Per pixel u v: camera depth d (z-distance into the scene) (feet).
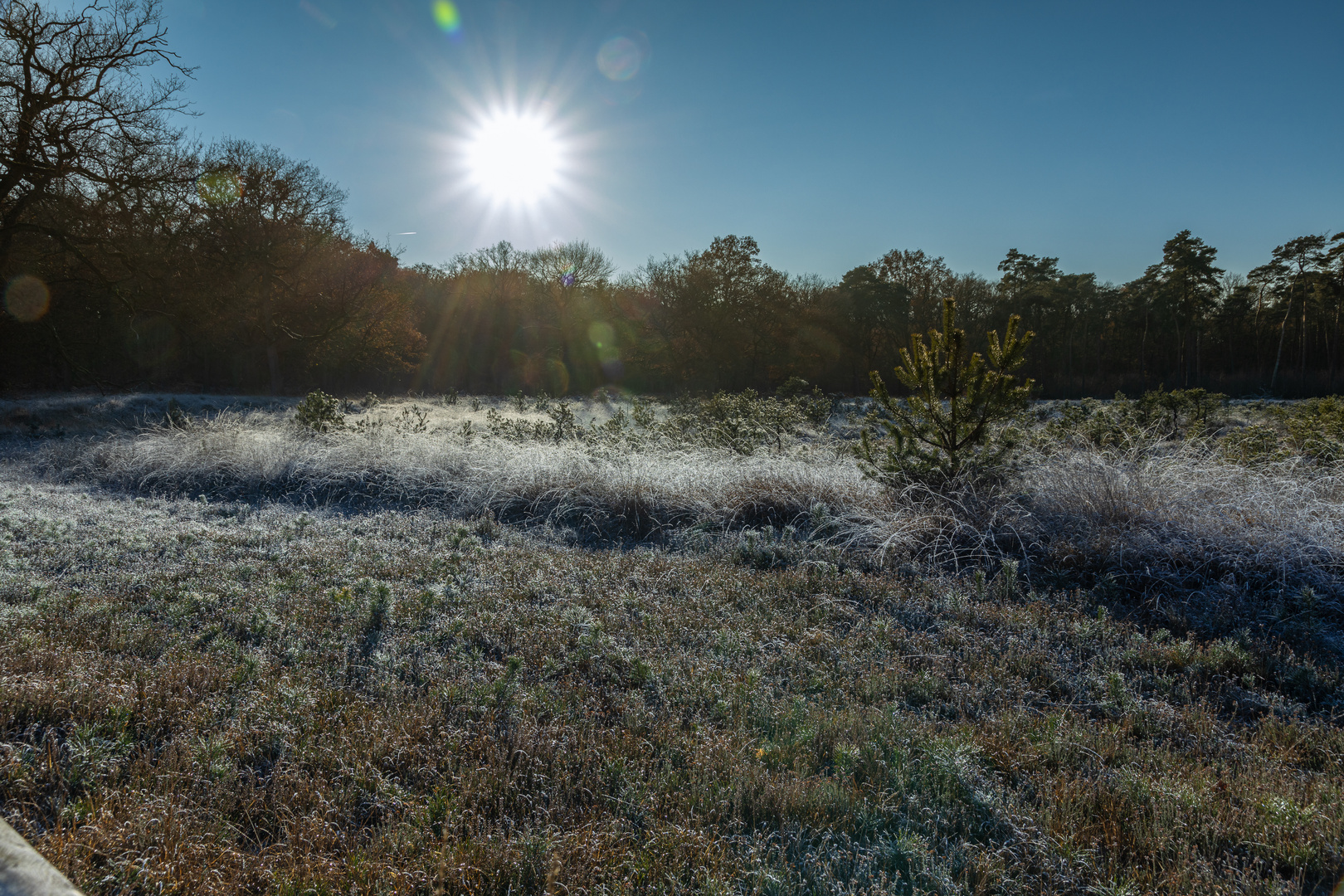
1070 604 19.69
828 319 159.33
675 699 13.55
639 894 8.39
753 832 9.48
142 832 8.74
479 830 9.41
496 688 13.37
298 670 13.96
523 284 161.79
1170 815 10.10
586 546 27.02
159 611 16.94
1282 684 15.16
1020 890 8.74
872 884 8.52
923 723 12.88
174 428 45.24
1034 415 62.28
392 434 43.06
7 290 77.20
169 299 88.12
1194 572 21.01
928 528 24.77
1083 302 167.32
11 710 11.43
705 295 152.35
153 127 71.61
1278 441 32.96
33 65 65.31
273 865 8.52
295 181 107.76
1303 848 9.36
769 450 42.86
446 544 25.02
